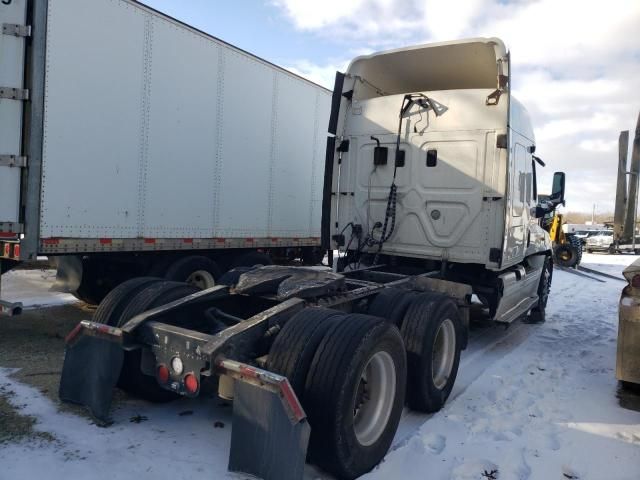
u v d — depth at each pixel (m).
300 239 8.96
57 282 6.66
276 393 2.71
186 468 3.11
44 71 5.23
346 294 4.20
